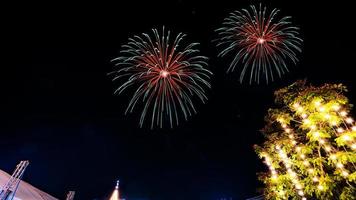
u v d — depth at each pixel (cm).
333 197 761
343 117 754
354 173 695
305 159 809
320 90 798
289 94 882
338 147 787
